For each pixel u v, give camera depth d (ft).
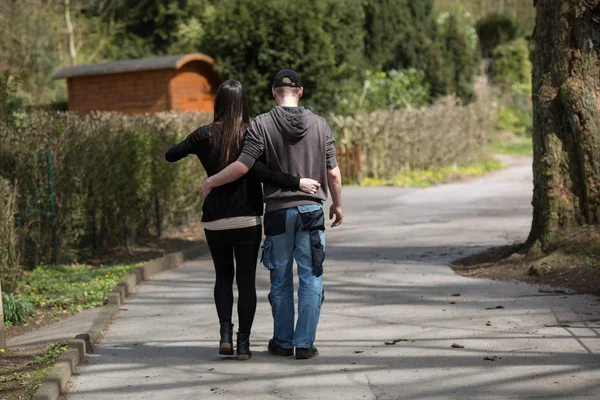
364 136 152.66
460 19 299.38
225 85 40.47
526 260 59.47
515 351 39.24
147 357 42.09
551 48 60.08
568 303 48.14
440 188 142.10
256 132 39.37
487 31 353.92
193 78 168.55
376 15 245.24
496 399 32.65
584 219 58.34
